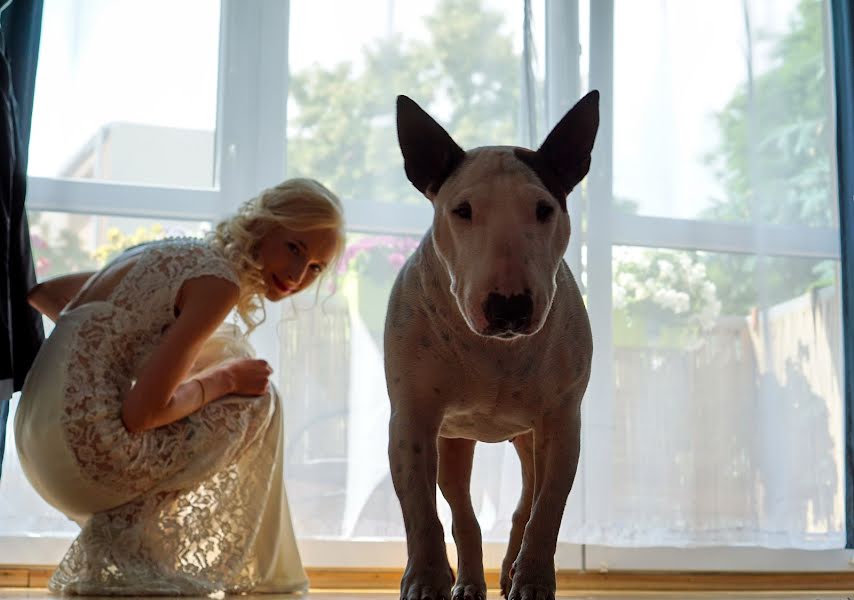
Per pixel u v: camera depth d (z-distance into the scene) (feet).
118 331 6.37
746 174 9.30
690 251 9.09
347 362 8.34
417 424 5.10
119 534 6.19
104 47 8.36
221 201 8.39
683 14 9.40
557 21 9.04
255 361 6.83
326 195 7.23
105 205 8.21
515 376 5.09
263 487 6.80
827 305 9.27
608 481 8.51
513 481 8.36
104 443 6.06
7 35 7.61
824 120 9.58
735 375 8.99
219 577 6.47
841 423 9.06
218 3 8.66
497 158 4.87
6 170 6.59
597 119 5.11
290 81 8.66
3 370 6.40
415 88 8.83
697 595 8.00
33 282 7.24
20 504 7.66
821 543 8.90
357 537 8.14
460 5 8.96
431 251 5.10
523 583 4.77
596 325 8.70
